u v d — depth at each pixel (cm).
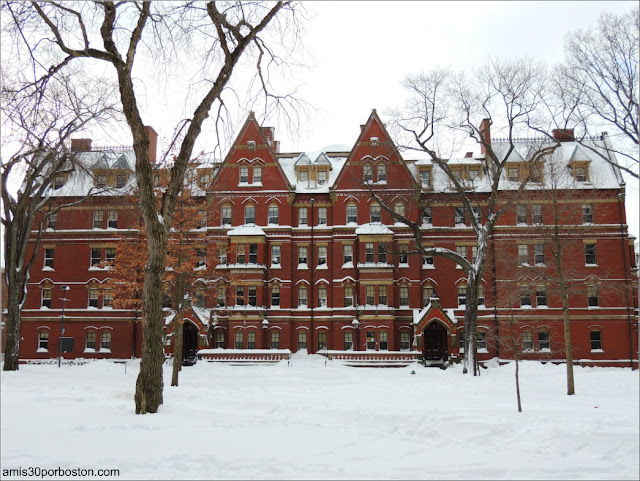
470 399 2472
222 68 2153
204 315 5209
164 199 2106
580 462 1338
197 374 4031
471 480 1197
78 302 5544
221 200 4862
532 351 4744
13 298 3697
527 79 5144
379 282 5241
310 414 1941
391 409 1952
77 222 5653
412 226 4459
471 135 4381
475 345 4112
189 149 2147
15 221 3747
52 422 1698
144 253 4031
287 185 5562
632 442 1467
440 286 5444
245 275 5319
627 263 5256
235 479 1179
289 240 5497
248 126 5712
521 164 5534
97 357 5444
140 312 5531
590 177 5469
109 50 2034
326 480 1178
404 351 5003
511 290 4872
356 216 5516
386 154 5562
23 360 5353
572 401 2405
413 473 1242
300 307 5438
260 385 3275
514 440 1552
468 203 4422
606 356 5147
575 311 5225
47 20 2012
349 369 4422
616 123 2944
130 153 5831
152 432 1591
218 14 2028
